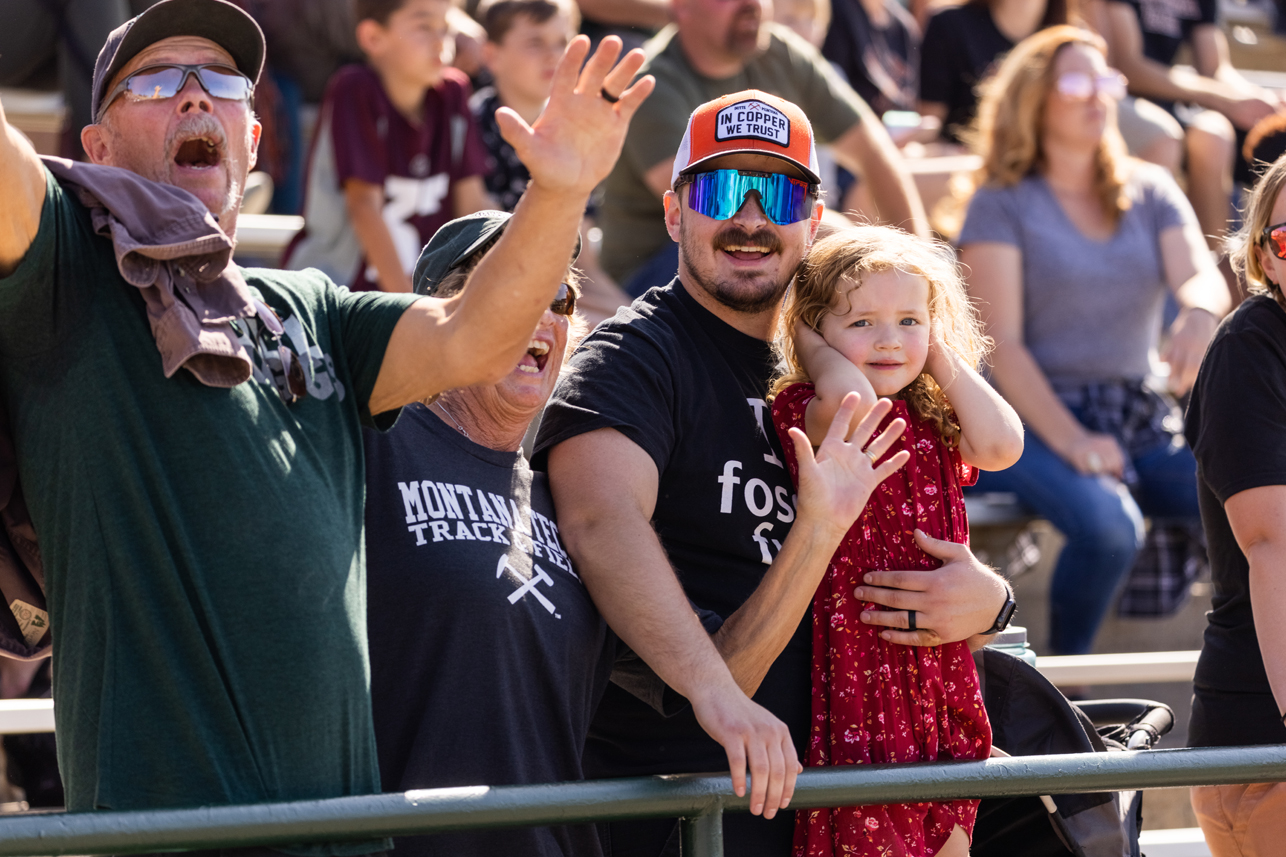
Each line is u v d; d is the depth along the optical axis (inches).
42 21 619.2
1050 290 735.1
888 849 349.4
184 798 267.9
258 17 834.8
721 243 385.1
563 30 733.9
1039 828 390.3
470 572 334.6
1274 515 376.8
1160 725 438.9
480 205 712.4
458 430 360.2
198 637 273.0
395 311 309.6
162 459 278.2
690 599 372.5
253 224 753.0
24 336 278.4
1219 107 1014.4
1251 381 385.7
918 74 941.8
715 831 305.1
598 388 367.9
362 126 681.6
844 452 343.6
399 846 323.9
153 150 303.4
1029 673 394.0
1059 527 713.0
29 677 593.0
